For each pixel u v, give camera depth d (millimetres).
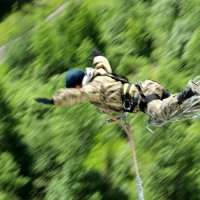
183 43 48562
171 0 53156
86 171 41000
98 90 23766
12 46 60688
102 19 56938
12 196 42531
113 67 51812
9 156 43969
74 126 44375
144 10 55812
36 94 50469
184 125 39469
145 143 40031
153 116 23844
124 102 23969
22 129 46062
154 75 47219
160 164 38375
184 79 44906
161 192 37312
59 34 57406
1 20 102875
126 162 40375
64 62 55312
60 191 40219
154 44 52031
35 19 79438
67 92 22875
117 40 54250
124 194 38844
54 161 43812
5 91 49125
